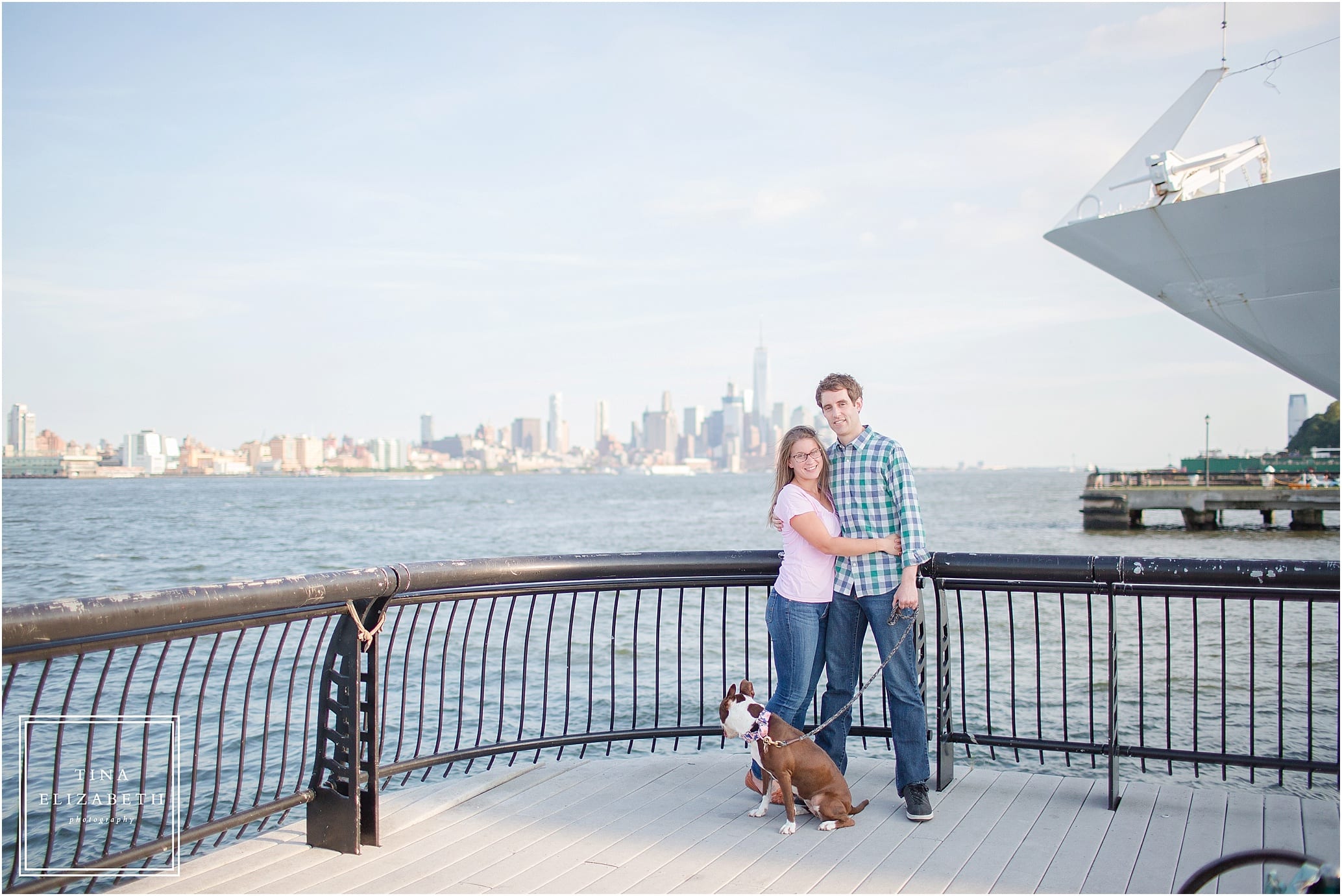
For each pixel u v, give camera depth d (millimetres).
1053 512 69312
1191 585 4246
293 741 9242
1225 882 3439
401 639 14648
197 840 3732
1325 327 11469
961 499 97438
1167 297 12734
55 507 83125
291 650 13305
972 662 12961
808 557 4371
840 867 3754
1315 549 39125
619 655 13633
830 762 4180
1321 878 2637
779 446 4465
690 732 5281
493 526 57156
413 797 4543
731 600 19375
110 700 10648
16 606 2943
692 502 100812
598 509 81562
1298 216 10828
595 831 4176
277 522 61625
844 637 4484
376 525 58156
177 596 3303
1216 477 58531
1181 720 9961
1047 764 8508
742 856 3885
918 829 4152
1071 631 15242
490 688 11039
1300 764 4227
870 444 4379
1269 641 14117
